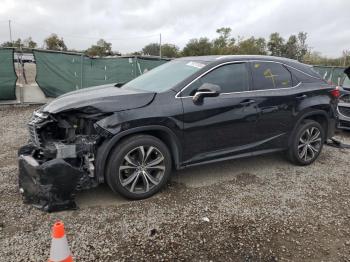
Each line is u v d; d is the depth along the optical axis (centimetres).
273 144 495
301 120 512
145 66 1199
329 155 600
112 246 305
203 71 430
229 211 377
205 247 309
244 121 452
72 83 1127
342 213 383
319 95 527
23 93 1067
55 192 345
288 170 513
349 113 747
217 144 439
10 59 1001
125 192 383
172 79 435
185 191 424
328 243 323
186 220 354
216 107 425
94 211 365
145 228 336
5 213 351
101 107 363
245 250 307
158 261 287
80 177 352
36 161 349
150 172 403
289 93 493
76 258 286
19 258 283
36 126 374
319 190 444
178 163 415
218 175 482
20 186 362
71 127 379
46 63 1083
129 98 382
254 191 432
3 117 864
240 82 456
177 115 397
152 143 388
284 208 389
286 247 314
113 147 372
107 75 1165
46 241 308
